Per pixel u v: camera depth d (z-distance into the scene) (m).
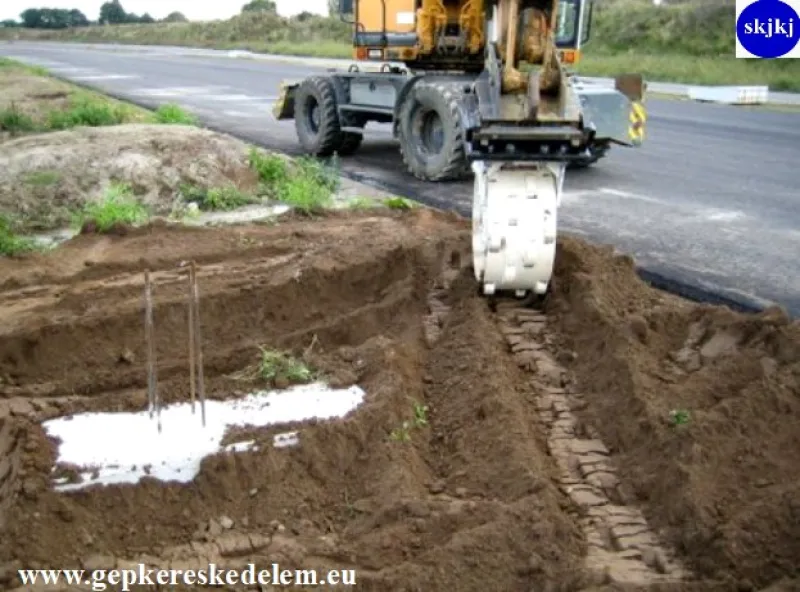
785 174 13.32
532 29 6.89
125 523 4.55
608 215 10.59
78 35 79.12
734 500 4.51
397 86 12.91
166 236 9.00
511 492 4.66
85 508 4.56
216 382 5.89
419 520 4.41
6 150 11.95
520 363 6.08
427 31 12.58
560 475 4.89
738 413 5.11
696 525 4.28
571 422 5.42
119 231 9.07
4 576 4.08
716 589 3.87
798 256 8.98
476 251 6.84
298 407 5.50
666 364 5.96
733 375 5.60
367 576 4.04
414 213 9.77
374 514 4.56
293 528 4.58
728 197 11.64
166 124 15.30
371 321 6.86
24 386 6.03
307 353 6.27
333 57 40.75
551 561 4.11
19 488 4.60
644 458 4.92
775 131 18.19
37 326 6.47
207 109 21.34
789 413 5.20
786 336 5.96
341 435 5.12
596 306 6.43
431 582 3.98
